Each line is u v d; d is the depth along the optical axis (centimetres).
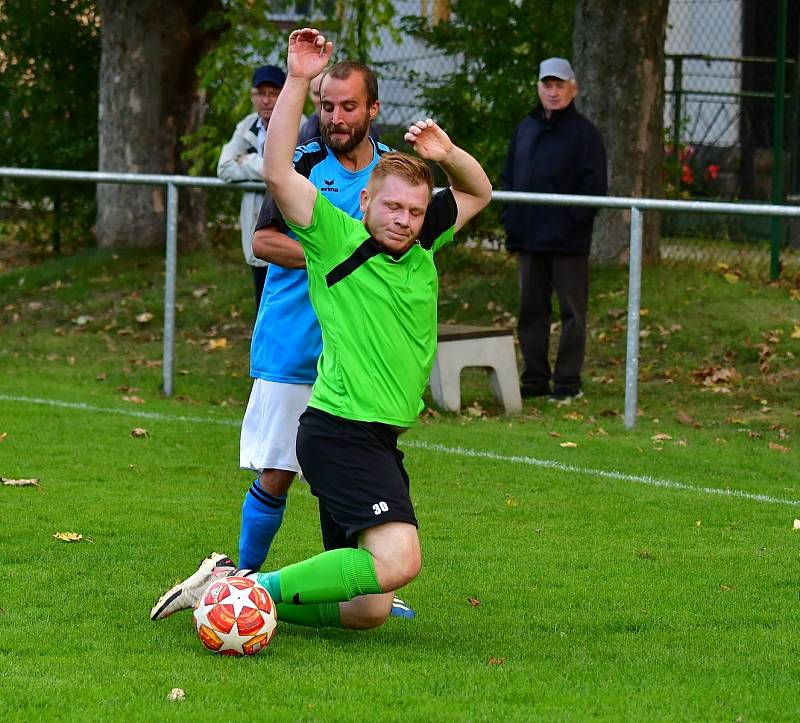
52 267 3956
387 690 1096
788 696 1114
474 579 1501
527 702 1082
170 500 1850
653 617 1363
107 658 1176
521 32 3944
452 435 2336
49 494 1848
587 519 1803
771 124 5047
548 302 2739
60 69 4431
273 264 1348
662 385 2823
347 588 1175
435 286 1202
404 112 4659
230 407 2608
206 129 3869
